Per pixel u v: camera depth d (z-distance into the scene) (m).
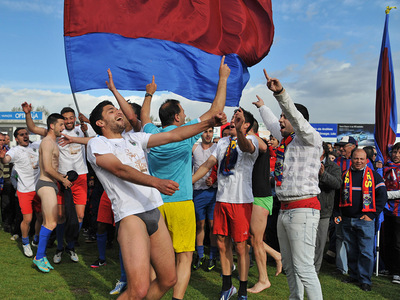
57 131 4.57
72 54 4.18
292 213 2.93
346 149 6.02
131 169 2.25
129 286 2.24
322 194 4.52
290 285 3.10
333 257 5.59
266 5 4.81
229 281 3.64
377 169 5.42
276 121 3.63
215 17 4.71
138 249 2.26
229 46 4.71
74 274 4.32
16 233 6.19
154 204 2.48
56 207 4.45
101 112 2.56
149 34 4.44
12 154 5.07
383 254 5.14
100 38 4.28
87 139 3.86
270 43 4.90
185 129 2.55
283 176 3.00
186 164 3.19
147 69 4.40
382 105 5.69
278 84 2.70
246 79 5.03
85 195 5.47
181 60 4.54
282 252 3.10
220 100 3.07
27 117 5.29
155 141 2.60
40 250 4.34
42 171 4.54
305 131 2.82
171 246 2.55
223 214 3.60
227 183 3.58
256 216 3.96
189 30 4.58
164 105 3.34
